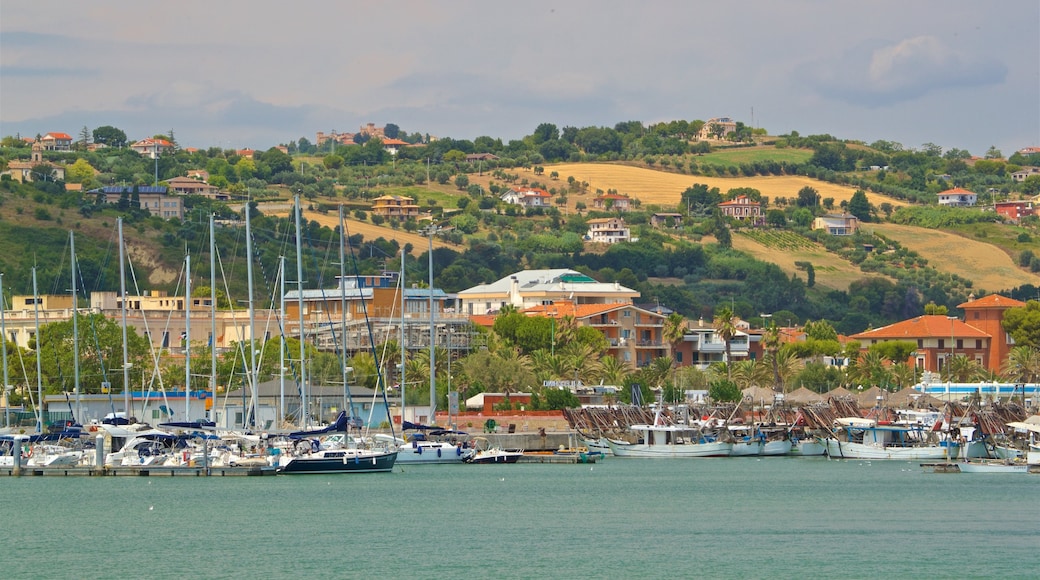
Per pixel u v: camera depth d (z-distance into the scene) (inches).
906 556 6919.3
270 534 7568.9
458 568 6614.2
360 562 6761.8
